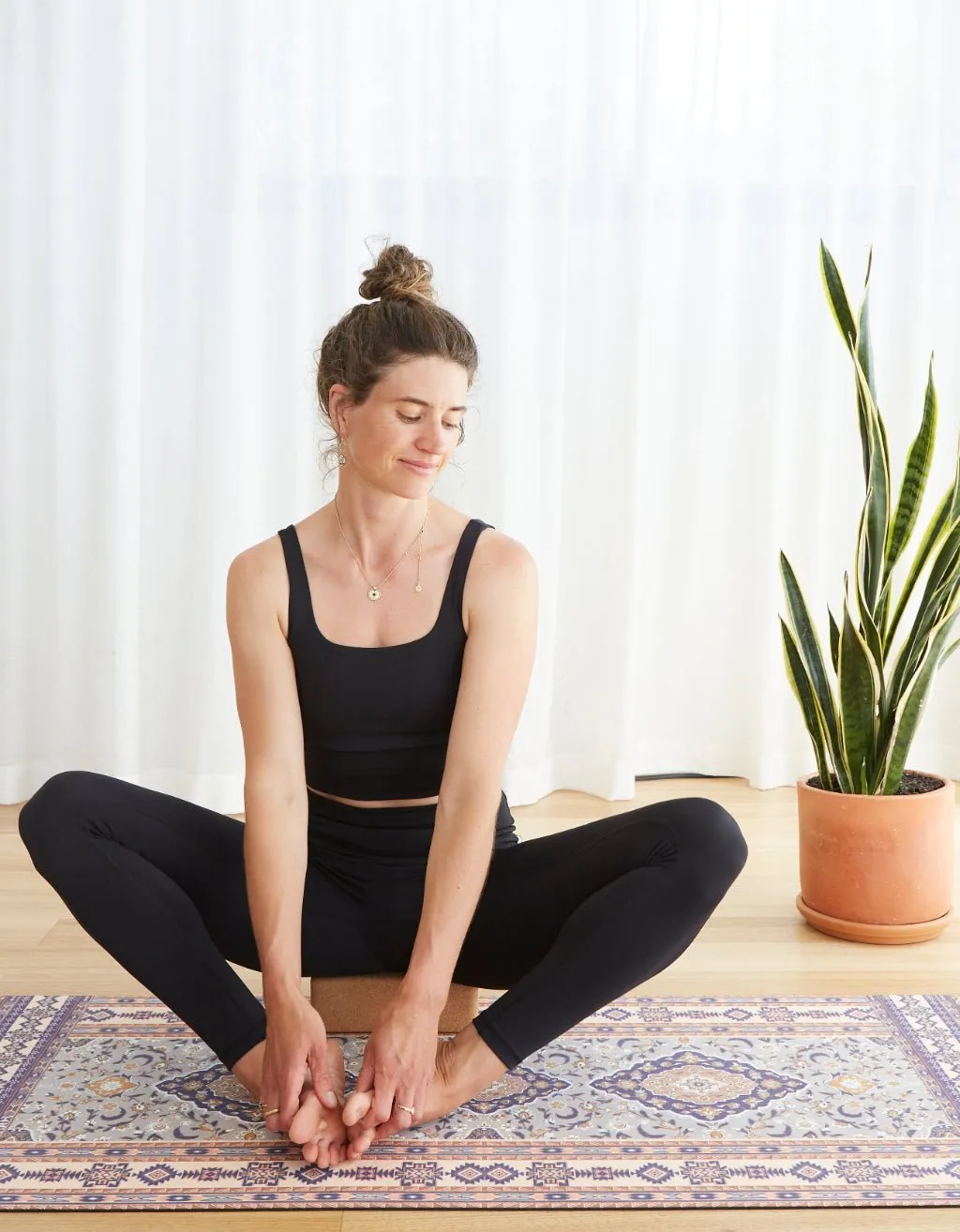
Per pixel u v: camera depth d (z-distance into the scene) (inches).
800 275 127.6
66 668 125.6
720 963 85.6
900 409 129.3
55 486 123.0
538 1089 67.0
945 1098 66.1
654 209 127.7
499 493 124.9
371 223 124.3
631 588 125.8
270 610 64.7
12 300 121.8
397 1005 59.2
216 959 63.3
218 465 122.1
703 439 130.0
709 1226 54.7
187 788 126.4
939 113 127.3
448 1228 54.5
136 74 118.6
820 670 90.8
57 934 90.7
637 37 122.4
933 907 89.1
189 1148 60.9
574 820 120.9
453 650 64.5
